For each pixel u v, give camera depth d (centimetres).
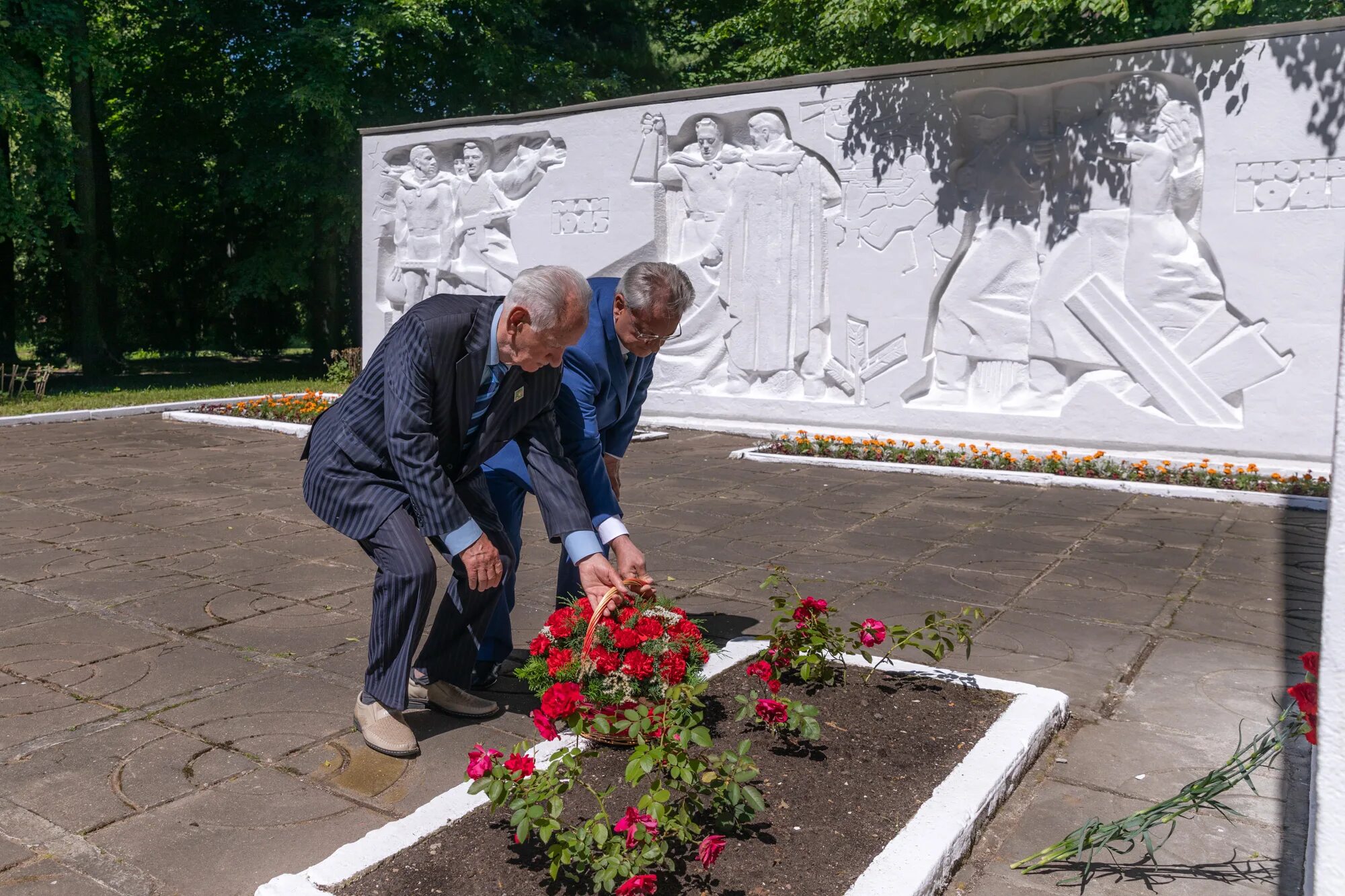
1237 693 375
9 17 1459
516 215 1197
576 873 226
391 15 1689
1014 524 672
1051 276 897
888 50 1466
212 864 249
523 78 2044
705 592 502
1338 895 141
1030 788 297
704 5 2256
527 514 690
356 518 306
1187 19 1173
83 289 1812
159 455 925
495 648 367
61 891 236
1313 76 775
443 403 296
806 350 1027
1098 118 865
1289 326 803
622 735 286
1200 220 830
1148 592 511
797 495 769
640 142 1097
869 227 977
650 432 1046
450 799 263
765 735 297
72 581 508
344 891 223
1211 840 269
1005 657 411
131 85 1984
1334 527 138
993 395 940
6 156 1558
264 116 1872
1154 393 859
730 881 224
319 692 362
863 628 351
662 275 333
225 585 502
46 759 306
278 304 2409
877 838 243
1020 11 987
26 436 1030
